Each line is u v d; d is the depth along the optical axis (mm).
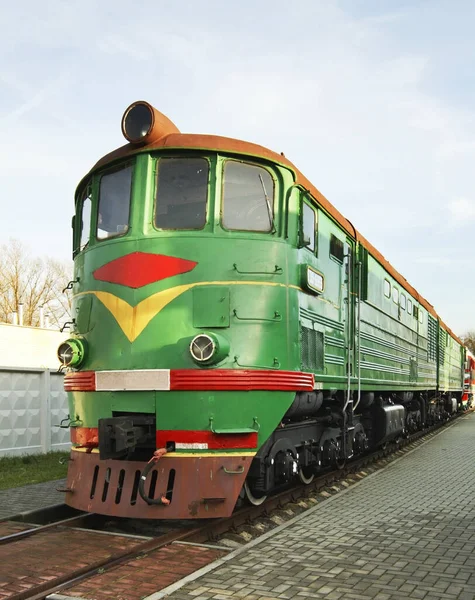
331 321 8992
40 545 6168
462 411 33062
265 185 7289
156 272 6801
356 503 8516
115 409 6844
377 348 12102
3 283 43250
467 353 36000
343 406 9719
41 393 14164
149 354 6672
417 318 17219
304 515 7684
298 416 8109
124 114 7223
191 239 6828
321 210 8758
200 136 7109
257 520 7316
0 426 12969
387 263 13320
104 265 7188
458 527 7043
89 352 7191
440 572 5352
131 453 7059
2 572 5336
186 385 6457
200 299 6691
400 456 14242
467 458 13812
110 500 6570
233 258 6855
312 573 5320
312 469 9258
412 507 8227
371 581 5113
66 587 4977
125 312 6867
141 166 7137
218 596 4766
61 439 14719
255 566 5512
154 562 5641
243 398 6559
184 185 7074
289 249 7324
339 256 9609
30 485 9711
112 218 7402
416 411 17609
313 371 8008
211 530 6539
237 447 6508
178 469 6426
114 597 4773
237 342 6664
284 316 7082
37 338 15562
